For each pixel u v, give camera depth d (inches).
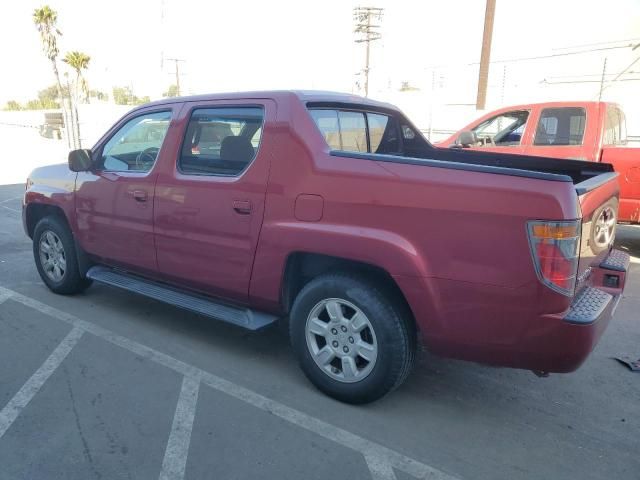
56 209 209.9
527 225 111.9
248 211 146.6
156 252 173.3
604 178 141.6
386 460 118.6
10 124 1448.1
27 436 124.0
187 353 168.2
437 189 119.6
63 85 1920.5
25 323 188.5
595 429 133.0
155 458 117.4
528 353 117.5
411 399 144.6
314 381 144.2
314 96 150.5
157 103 177.5
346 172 130.8
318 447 122.6
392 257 123.9
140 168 178.2
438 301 121.6
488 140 321.1
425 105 916.0
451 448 123.6
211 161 157.8
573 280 114.3
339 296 134.6
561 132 295.6
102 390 144.8
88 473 112.3
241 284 152.6
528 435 129.6
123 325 188.7
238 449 121.1
